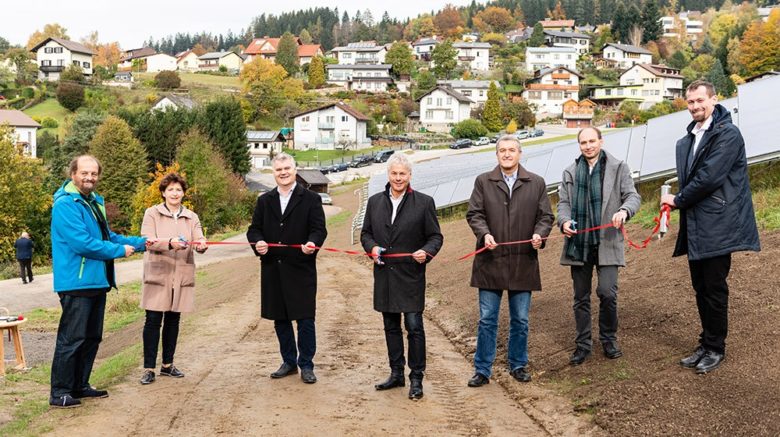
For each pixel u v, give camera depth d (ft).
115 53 597.93
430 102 349.00
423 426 18.88
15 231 132.46
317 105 366.43
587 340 22.94
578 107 351.25
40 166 150.30
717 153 19.02
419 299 22.02
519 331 22.97
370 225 22.67
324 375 24.59
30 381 27.99
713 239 19.01
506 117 338.54
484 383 23.22
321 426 18.65
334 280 56.18
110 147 175.94
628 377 20.38
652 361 20.95
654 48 510.17
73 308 20.77
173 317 24.36
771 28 387.14
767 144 42.80
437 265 50.67
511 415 20.01
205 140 162.50
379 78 423.23
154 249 23.15
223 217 157.28
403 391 22.50
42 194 139.95
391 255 21.95
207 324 36.96
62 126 289.12
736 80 360.48
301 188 23.53
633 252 34.78
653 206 44.96
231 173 172.96
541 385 22.24
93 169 21.08
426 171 115.03
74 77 342.64
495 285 22.50
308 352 23.59
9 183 131.34
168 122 199.21
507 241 22.36
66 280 20.63
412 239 22.07
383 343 30.66
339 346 29.94
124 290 71.31
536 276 22.65
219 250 111.65
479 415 19.97
